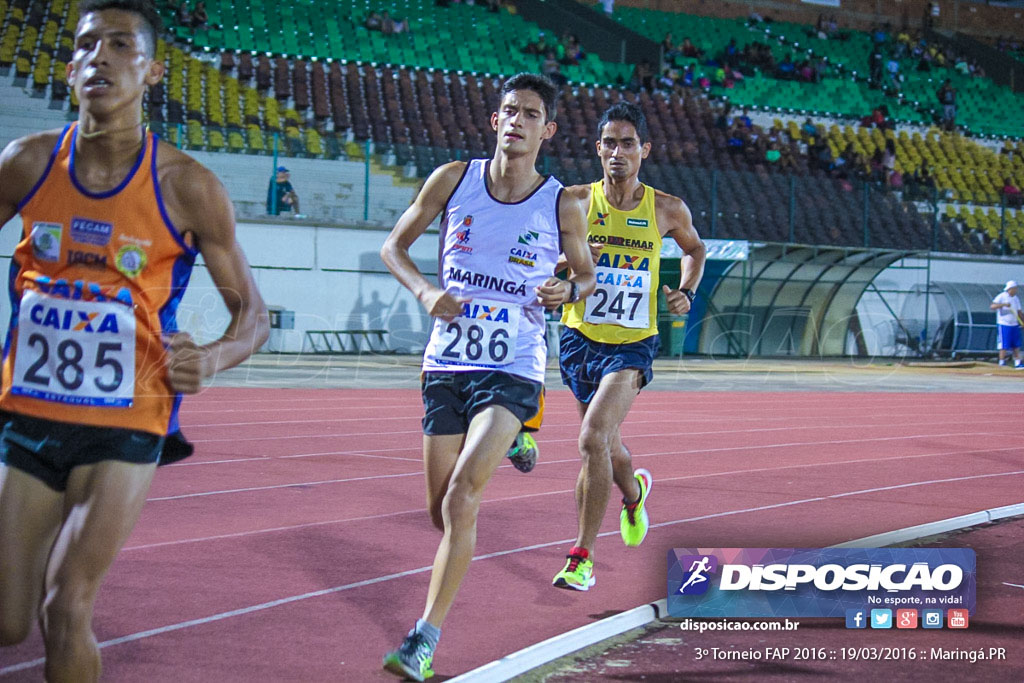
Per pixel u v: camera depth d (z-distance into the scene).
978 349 36.62
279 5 38.78
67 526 3.27
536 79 5.01
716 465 10.91
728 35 47.84
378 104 35.38
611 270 6.64
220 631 4.78
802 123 44.50
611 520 7.82
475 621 5.11
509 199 5.01
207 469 9.48
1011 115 50.12
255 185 28.34
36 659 4.29
